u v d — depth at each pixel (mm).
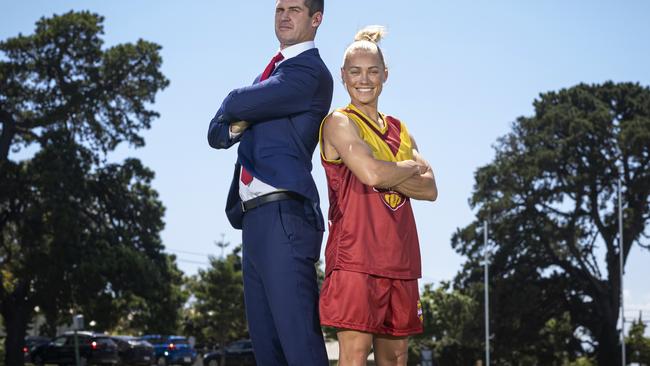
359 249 3443
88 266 42719
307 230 3643
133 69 47000
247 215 3699
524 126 56938
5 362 44938
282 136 3689
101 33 47188
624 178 54406
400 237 3508
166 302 46938
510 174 55344
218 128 3783
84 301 43719
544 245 55312
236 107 3652
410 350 53625
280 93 3633
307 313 3600
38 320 78062
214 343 54562
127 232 46625
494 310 53844
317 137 3779
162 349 45562
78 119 47062
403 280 3527
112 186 46094
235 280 46625
